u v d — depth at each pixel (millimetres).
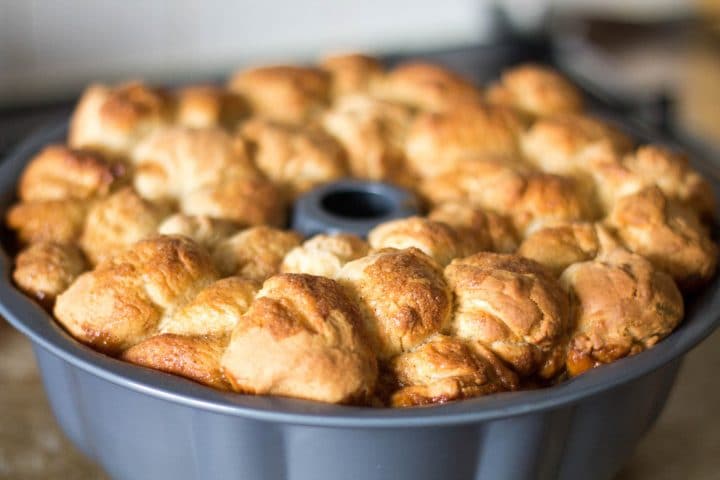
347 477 489
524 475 502
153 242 518
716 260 556
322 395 473
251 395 474
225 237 549
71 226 566
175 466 509
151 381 474
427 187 592
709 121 1022
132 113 608
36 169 589
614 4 1204
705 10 1209
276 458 491
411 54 997
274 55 1073
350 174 609
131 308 503
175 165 585
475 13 1132
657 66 1042
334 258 520
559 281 523
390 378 493
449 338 496
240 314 500
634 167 589
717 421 628
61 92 962
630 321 507
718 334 693
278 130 610
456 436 482
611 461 534
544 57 998
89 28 961
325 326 482
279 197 581
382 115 629
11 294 518
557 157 606
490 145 612
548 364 503
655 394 536
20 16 917
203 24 1024
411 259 510
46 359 535
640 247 545
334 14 1082
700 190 588
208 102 630
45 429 609
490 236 550
